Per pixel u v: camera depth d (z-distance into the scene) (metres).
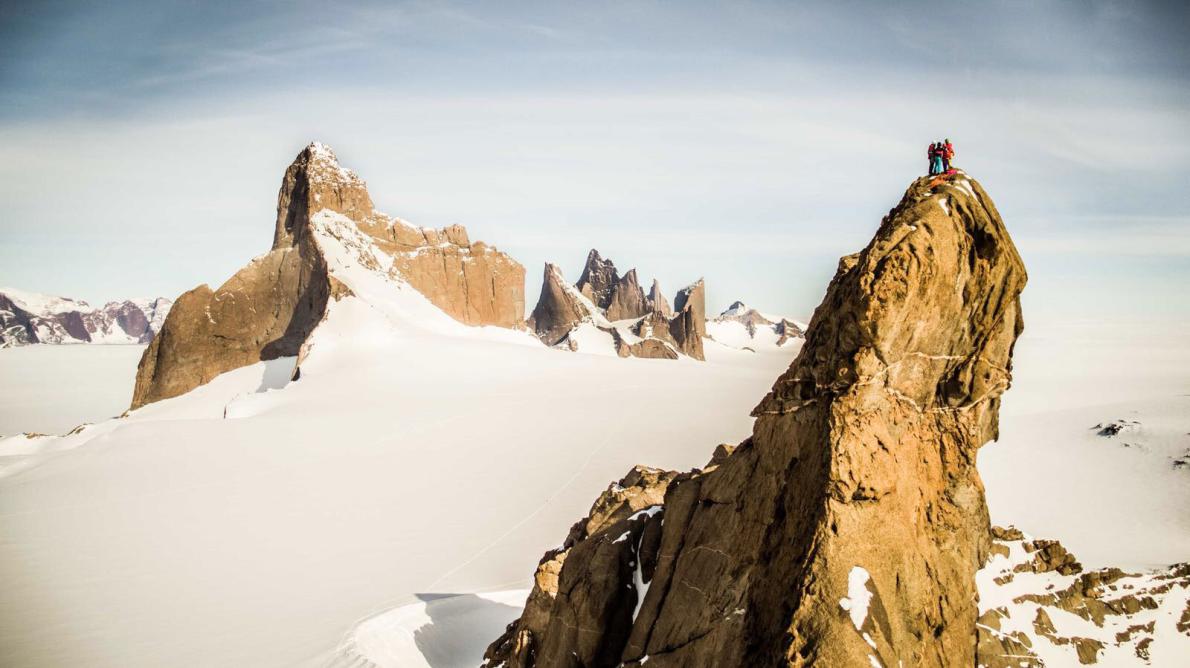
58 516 78.19
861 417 23.30
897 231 23.64
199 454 99.31
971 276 24.38
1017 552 27.84
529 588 57.34
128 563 65.81
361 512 78.94
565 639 31.30
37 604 57.16
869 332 22.98
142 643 50.22
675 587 26.92
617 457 98.19
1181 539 39.25
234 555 67.50
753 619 23.14
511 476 90.69
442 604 52.25
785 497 24.11
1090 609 26.81
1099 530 40.81
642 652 27.14
